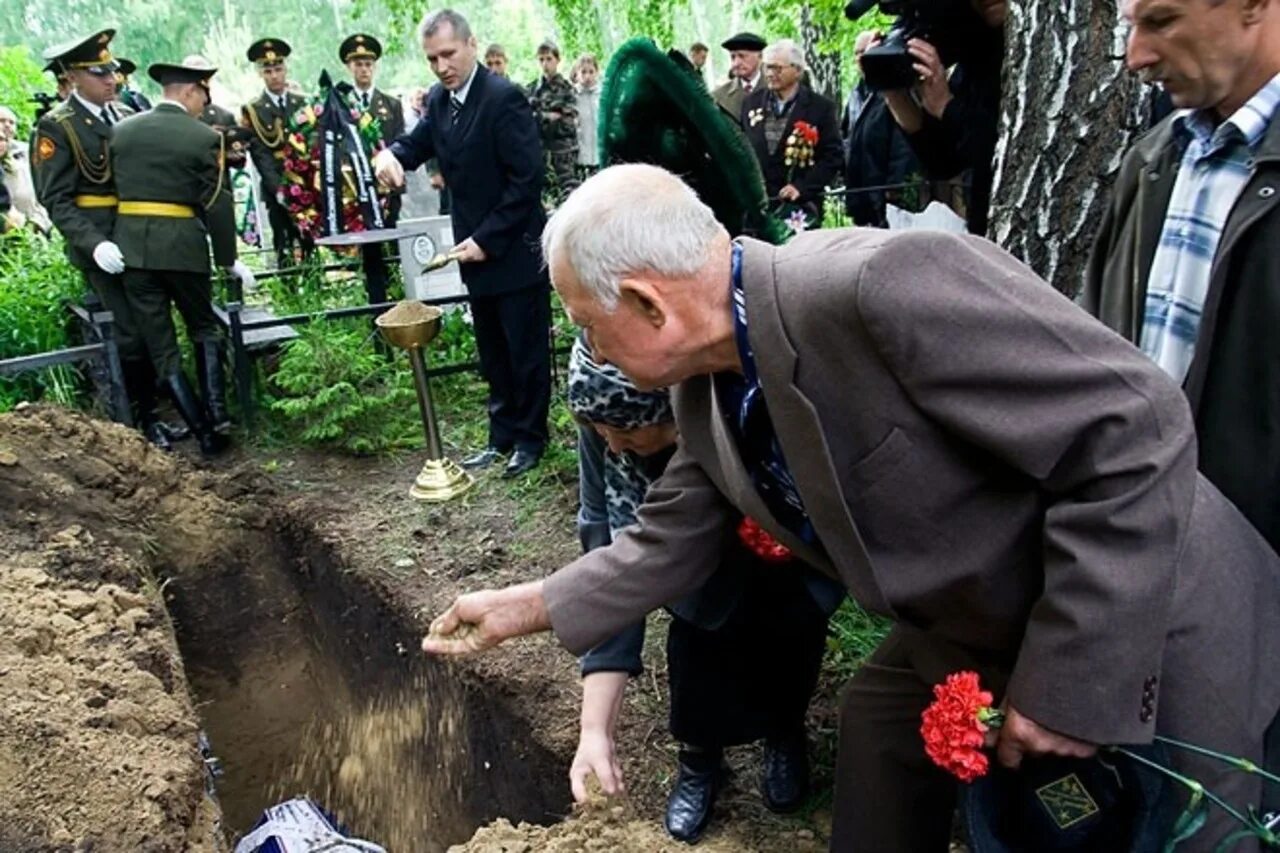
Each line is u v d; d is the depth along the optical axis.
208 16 24.91
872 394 1.27
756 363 1.29
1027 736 1.30
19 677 2.36
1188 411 1.21
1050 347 1.19
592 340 1.37
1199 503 1.38
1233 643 1.33
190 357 5.49
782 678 2.13
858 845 1.76
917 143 2.92
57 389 5.04
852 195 5.11
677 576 1.72
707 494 1.70
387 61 24.03
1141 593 1.18
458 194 4.04
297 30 25.41
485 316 4.15
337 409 4.55
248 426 4.89
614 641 1.99
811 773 2.34
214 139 4.88
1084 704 1.23
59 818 2.00
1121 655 1.20
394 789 3.41
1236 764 1.22
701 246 1.29
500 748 2.79
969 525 1.33
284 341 5.29
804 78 5.45
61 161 4.73
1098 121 2.29
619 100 2.13
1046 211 2.39
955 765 1.37
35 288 5.39
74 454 3.93
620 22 10.73
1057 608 1.24
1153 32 1.49
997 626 1.41
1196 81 1.50
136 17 24.19
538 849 2.07
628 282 1.26
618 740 2.51
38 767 2.09
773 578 1.98
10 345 5.22
